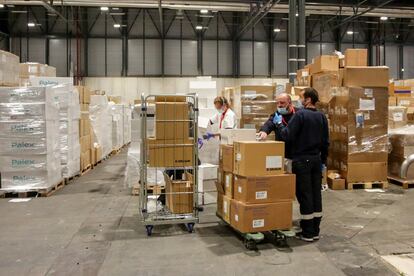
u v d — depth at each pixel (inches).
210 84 358.6
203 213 194.4
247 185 143.0
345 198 226.4
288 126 149.6
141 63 691.4
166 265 128.4
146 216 167.8
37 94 226.1
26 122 226.4
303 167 149.2
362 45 737.0
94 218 186.4
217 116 234.4
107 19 679.1
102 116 401.4
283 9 538.9
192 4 504.1
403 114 293.4
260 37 711.1
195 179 168.7
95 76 683.4
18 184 230.7
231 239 154.6
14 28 664.4
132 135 240.8
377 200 221.1
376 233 161.6
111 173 325.7
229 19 700.0
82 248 145.0
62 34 670.5
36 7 661.9
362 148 250.2
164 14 686.5
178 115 166.2
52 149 240.8
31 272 123.4
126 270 124.6
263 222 144.5
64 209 203.3
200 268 125.8
